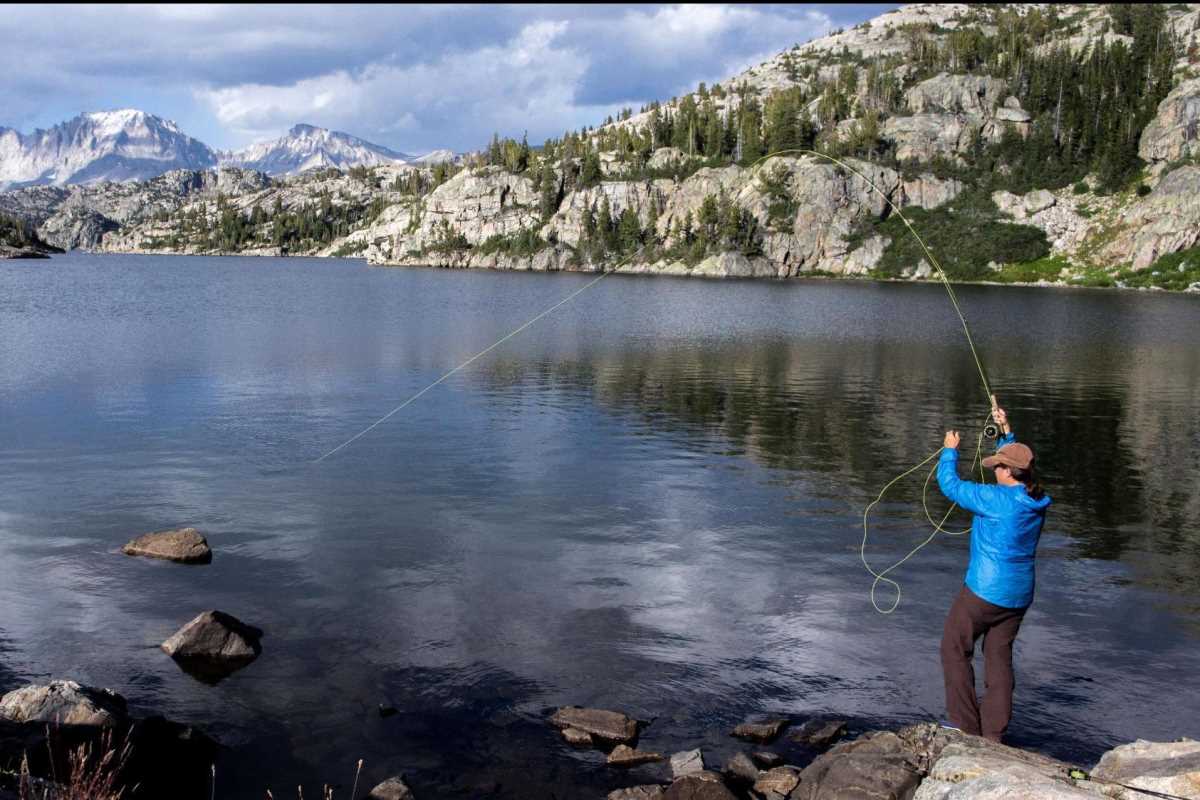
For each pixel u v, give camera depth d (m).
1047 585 10.42
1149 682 7.81
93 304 66.38
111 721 6.38
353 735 6.84
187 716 7.08
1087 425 21.75
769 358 36.78
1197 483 15.72
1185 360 38.38
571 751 6.64
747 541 11.98
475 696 7.49
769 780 6.04
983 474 16.08
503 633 8.80
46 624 8.88
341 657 8.21
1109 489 15.27
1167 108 179.88
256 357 33.81
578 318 62.12
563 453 17.50
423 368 31.36
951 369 33.72
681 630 8.93
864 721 7.13
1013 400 25.88
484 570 10.69
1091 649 8.55
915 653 8.42
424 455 17.20
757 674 7.95
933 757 5.96
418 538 11.95
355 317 57.97
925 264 169.50
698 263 188.38
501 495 14.27
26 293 81.00
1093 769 5.74
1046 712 7.23
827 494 14.59
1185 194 151.50
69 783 5.68
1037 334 53.31
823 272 182.88
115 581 10.17
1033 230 170.75
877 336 49.81
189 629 8.30
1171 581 10.57
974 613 6.45
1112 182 177.88
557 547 11.62
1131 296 113.12
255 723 7.00
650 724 7.06
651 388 27.16
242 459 16.69
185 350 35.75
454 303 78.25
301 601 9.62
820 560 11.22
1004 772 5.21
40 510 13.11
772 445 18.56
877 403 24.70
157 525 12.43
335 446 17.94
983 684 7.89
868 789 5.61
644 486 14.97
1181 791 5.09
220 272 168.62
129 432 19.08
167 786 6.07
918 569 10.90
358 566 10.79
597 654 8.34
